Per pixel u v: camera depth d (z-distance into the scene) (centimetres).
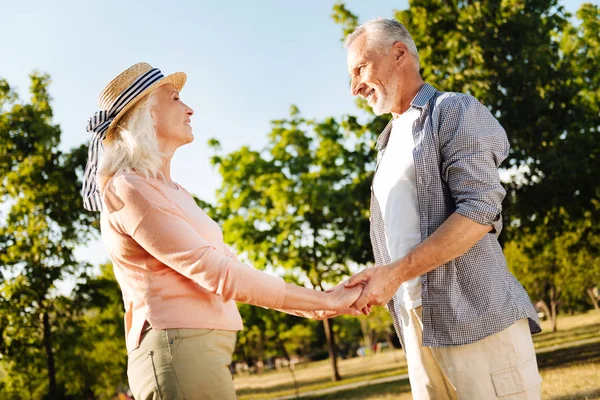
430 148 284
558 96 1402
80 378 2433
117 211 242
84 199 270
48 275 2019
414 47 318
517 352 272
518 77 1307
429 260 269
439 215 283
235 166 2152
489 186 268
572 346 1725
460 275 276
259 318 2969
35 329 2066
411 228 294
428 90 301
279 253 2017
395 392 1338
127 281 248
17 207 2012
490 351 272
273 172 2102
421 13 1374
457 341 273
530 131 1343
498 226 275
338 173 1883
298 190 1886
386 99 313
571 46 1664
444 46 1365
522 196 1413
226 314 250
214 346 240
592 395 718
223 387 239
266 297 249
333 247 1933
